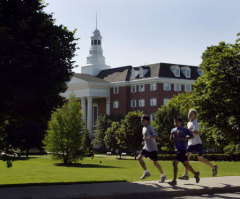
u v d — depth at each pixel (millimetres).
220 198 9812
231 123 19375
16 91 12461
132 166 34688
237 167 30438
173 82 84625
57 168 30672
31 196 9031
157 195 10031
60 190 10180
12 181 16781
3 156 15758
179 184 11586
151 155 11703
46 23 13656
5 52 12422
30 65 12336
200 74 89750
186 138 11352
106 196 9359
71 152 38125
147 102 85250
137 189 10414
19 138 60219
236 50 20688
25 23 12703
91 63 109375
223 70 20062
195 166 31734
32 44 12914
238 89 19469
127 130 54000
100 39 111750
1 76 12062
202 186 11125
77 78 94562
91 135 85062
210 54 21938
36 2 14164
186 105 22125
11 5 13234
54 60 14133
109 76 97750
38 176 20766
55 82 13891
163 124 53625
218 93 19250
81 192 9758
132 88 89250
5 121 16188
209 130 22703
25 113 13859
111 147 59844
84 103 94312
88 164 38438
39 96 13445
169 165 35312
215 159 44219
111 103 93312
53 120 38031
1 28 11742
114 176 20797
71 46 14750
